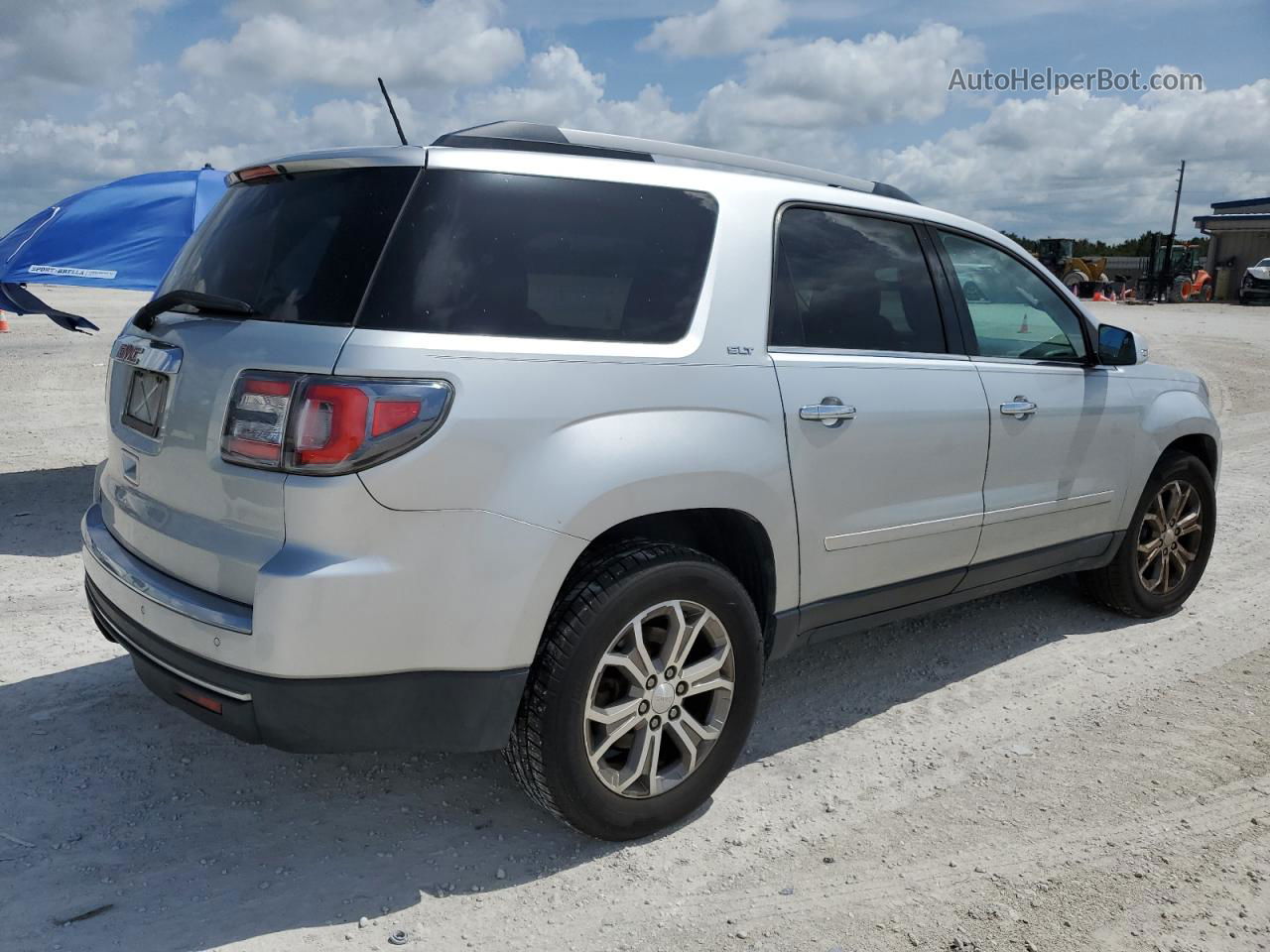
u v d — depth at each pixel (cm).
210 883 284
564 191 295
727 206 328
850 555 355
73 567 564
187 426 278
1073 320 457
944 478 383
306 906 275
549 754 282
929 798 340
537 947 263
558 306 285
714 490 305
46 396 1114
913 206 398
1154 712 407
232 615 259
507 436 266
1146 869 301
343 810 324
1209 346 2019
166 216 733
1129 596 499
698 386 305
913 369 373
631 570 287
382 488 252
